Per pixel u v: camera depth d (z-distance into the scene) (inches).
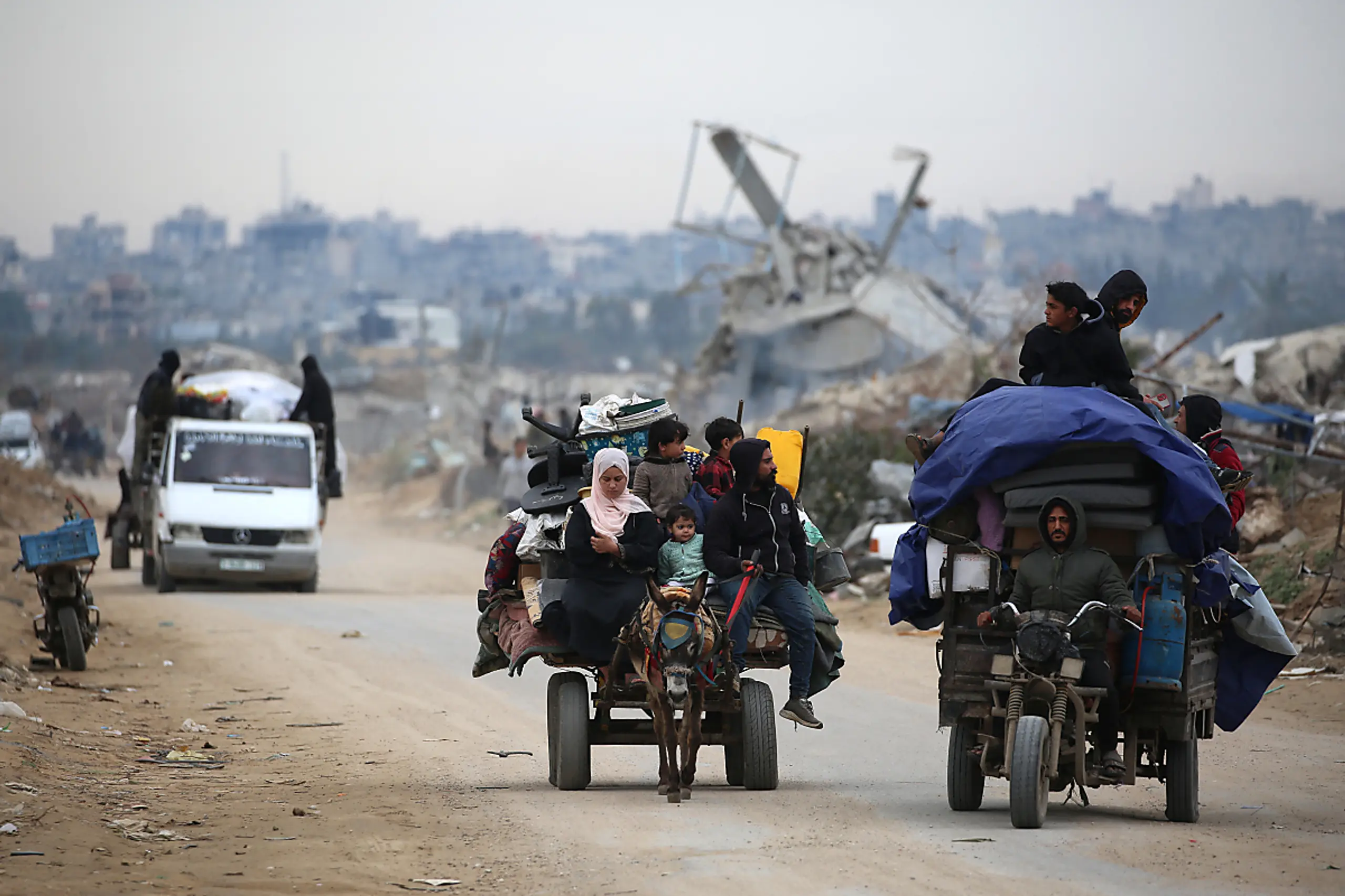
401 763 1841.8
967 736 1491.1
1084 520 1393.9
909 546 1499.8
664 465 1622.8
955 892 1147.9
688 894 1151.6
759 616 1627.7
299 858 1294.3
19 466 7199.8
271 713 2256.4
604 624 1578.5
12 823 1398.9
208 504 4099.4
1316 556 2898.6
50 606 2591.0
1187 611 1400.1
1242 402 3769.7
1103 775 1425.9
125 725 2105.1
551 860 1280.8
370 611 3693.4
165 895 1167.6
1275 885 1159.0
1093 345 1498.5
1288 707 2271.2
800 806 1529.3
